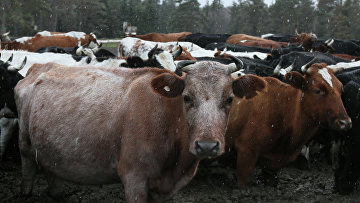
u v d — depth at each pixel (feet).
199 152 11.04
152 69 14.07
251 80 12.84
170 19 214.69
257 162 20.79
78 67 16.08
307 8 233.55
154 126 12.78
